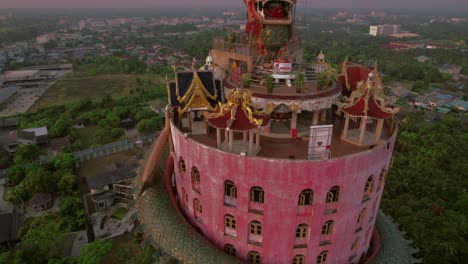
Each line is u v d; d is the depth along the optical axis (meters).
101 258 60.53
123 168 86.31
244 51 48.50
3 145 107.00
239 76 41.75
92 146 106.25
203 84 41.59
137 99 159.75
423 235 60.69
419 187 80.12
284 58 41.38
